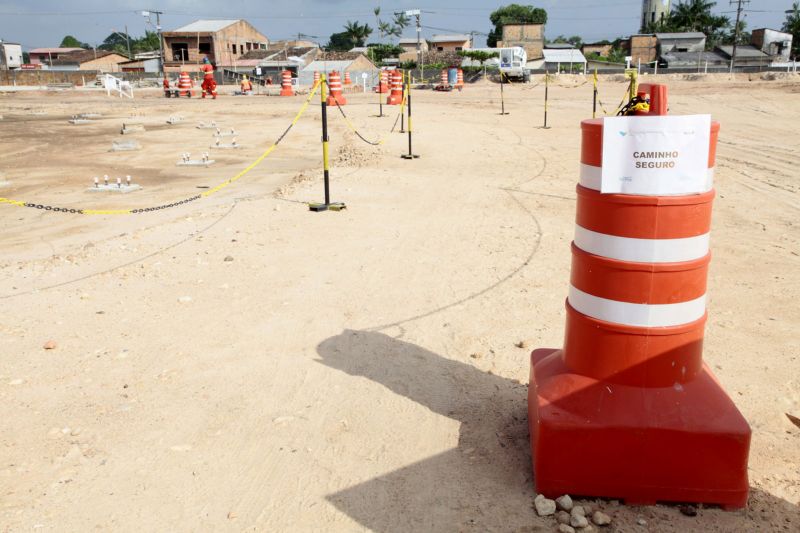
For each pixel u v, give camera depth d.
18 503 3.25
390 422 3.98
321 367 4.76
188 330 5.48
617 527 3.03
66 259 7.61
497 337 5.26
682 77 56.38
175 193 12.34
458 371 4.66
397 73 34.16
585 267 3.34
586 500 3.26
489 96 40.12
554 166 14.41
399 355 4.93
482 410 4.10
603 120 3.12
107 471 3.53
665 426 3.12
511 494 3.29
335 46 130.38
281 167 15.42
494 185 12.21
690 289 3.22
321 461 3.61
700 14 100.94
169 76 79.31
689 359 3.29
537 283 6.61
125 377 4.64
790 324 5.48
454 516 3.12
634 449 3.16
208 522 3.12
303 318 5.72
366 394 4.34
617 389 3.28
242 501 3.28
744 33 98.81
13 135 23.89
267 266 7.24
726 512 3.15
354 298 6.21
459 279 6.76
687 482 3.16
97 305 6.11
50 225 9.80
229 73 72.62
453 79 47.59
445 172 13.71
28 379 4.61
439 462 3.56
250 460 3.63
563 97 37.84
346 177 13.02
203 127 25.55
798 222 9.16
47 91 57.94
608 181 3.14
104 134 24.03
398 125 23.33
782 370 4.62
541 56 87.00
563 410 3.27
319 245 8.09
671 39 84.56
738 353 4.92
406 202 10.71
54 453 3.70
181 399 4.32
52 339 5.31
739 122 22.80
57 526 3.09
